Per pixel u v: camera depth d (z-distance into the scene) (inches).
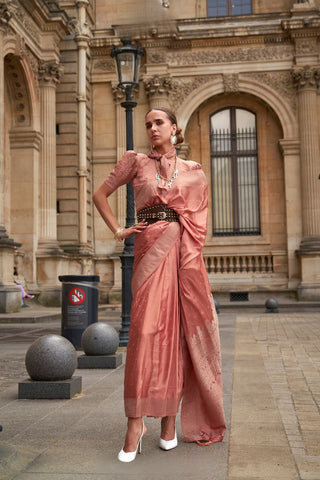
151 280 140.9
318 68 997.2
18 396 218.5
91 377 267.7
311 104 1002.1
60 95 996.6
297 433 164.1
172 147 152.7
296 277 1001.5
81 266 953.5
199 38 1023.0
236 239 1054.4
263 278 1021.2
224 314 786.2
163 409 136.5
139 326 137.3
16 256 829.8
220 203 1075.9
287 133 1018.1
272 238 1043.9
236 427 167.6
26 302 824.9
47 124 908.0
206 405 149.0
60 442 153.3
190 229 145.9
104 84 1054.4
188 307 143.7
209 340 145.5
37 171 893.2
